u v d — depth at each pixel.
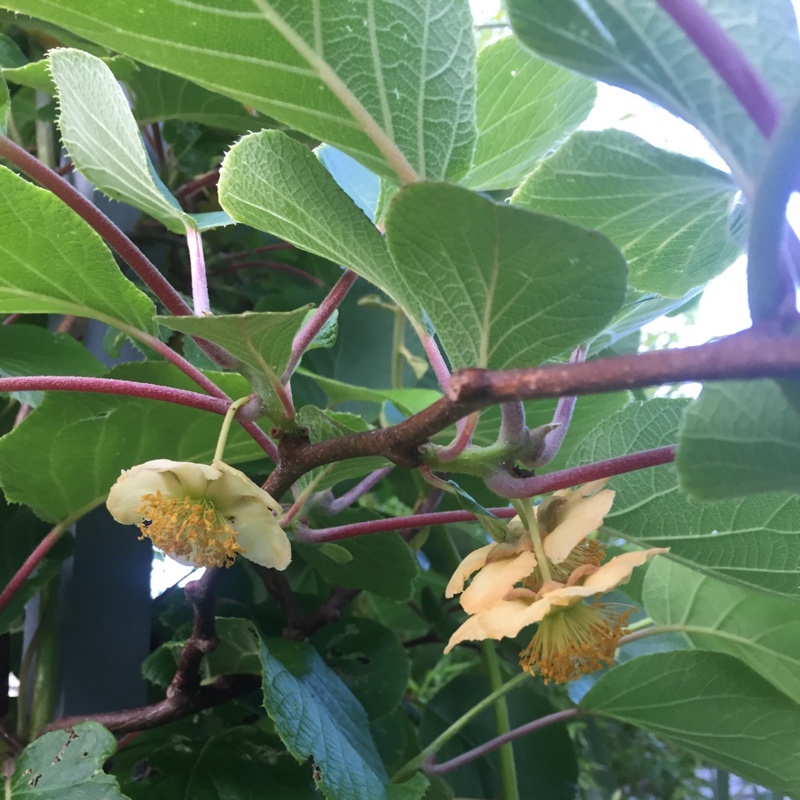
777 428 0.13
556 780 0.37
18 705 0.28
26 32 0.33
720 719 0.27
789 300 0.11
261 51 0.16
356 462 0.20
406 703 0.42
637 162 0.17
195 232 0.23
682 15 0.12
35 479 0.25
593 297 0.14
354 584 0.29
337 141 0.18
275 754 0.26
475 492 0.31
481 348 0.15
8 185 0.18
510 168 0.25
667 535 0.21
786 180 0.11
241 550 0.20
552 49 0.14
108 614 0.29
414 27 0.16
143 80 0.32
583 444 0.21
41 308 0.22
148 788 0.24
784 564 0.20
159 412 0.24
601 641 0.18
